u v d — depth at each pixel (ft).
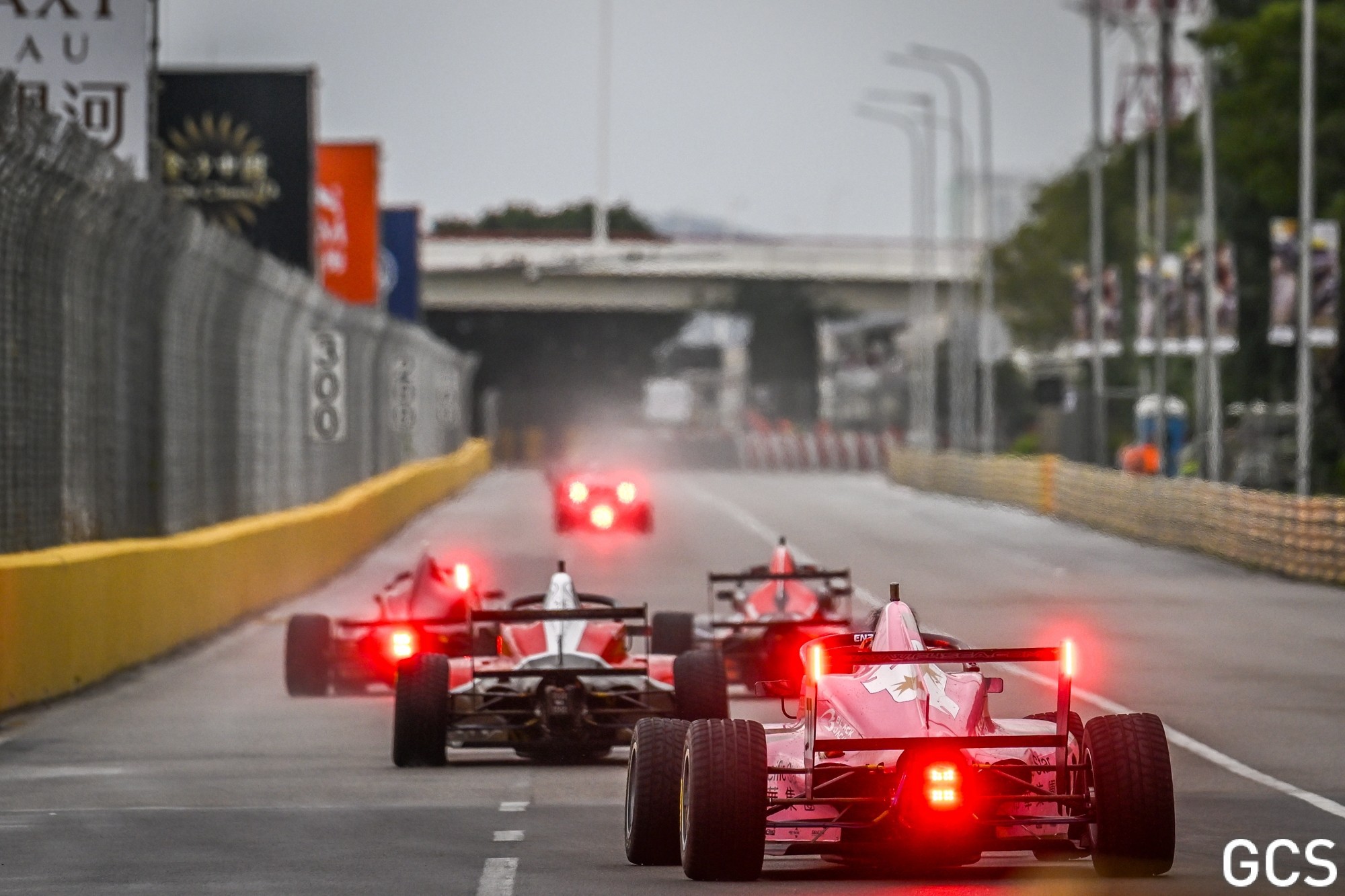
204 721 228.63
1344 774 179.73
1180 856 133.28
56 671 250.37
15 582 234.38
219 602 344.69
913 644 125.90
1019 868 129.90
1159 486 588.09
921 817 116.47
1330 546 446.60
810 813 124.06
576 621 196.03
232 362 383.86
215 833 147.02
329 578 467.11
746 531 642.63
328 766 188.96
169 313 329.31
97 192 265.75
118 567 278.26
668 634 246.06
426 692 185.57
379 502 591.37
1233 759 190.39
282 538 406.21
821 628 247.70
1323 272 501.15
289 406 452.76
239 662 297.53
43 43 328.90
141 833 147.02
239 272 367.66
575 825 150.61
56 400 264.72
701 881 122.93
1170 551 565.53
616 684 195.52
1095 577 470.39
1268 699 245.04
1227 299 645.10
